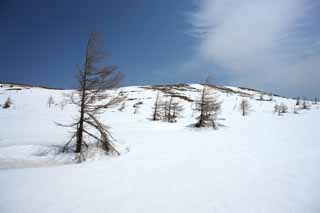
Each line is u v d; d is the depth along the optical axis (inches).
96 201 291.3
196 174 414.0
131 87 5497.1
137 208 272.4
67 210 262.7
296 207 272.5
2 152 576.7
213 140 826.2
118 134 970.1
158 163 500.7
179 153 605.6
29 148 621.9
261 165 467.2
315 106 3762.3
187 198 303.4
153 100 3245.6
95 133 919.0
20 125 1119.6
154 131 1118.4
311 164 463.5
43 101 3009.4
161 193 322.0
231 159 527.5
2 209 257.3
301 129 1100.5
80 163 511.2
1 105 2469.2
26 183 348.5
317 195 307.0
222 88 6648.6
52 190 324.2
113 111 2241.6
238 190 331.0
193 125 1323.8
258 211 263.0
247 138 861.2
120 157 566.6
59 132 960.9
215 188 341.1
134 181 374.6
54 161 537.3
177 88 5703.7
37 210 259.8
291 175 396.2
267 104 3676.2
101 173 420.5
